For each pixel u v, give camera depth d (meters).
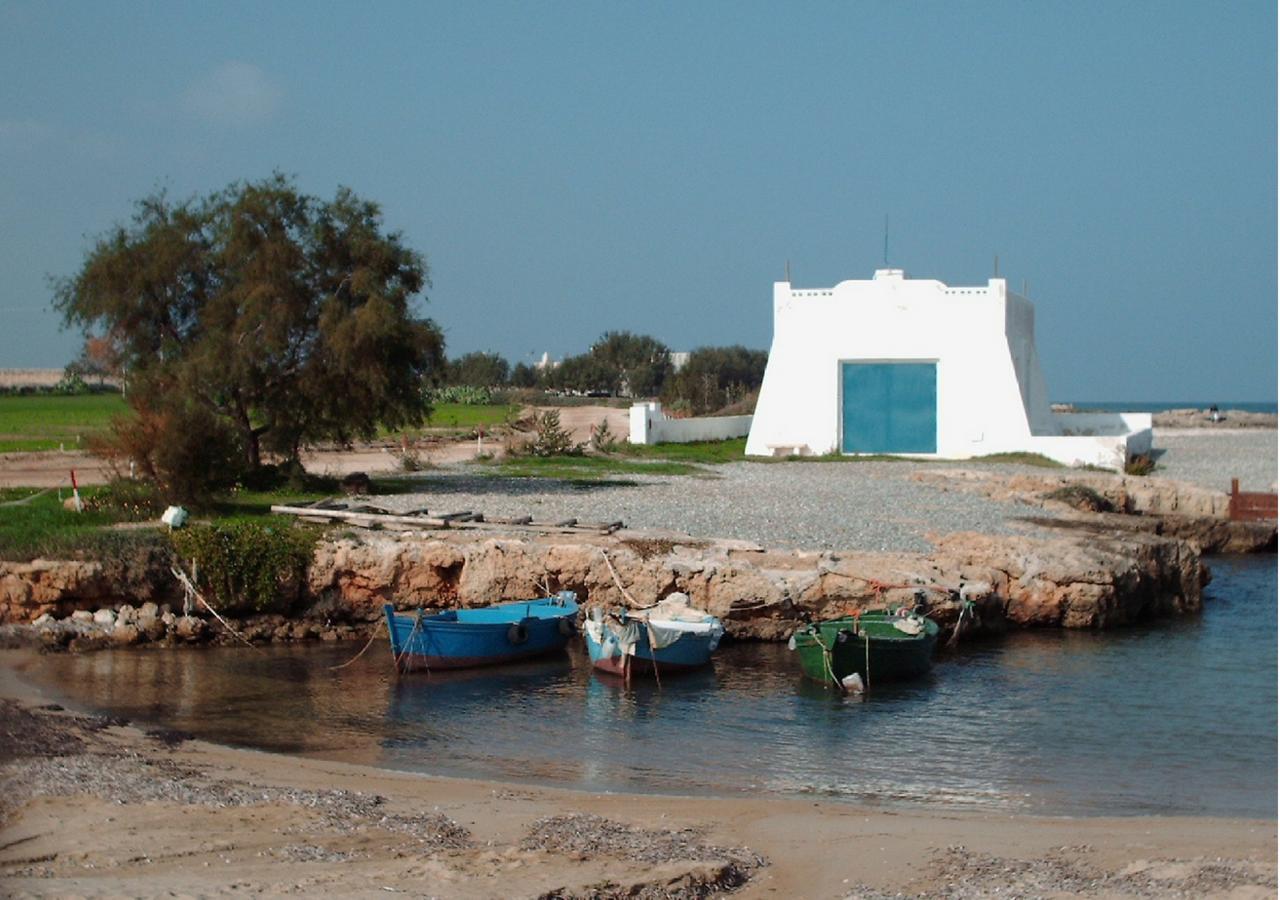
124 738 19.59
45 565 26.78
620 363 144.50
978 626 28.50
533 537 29.95
